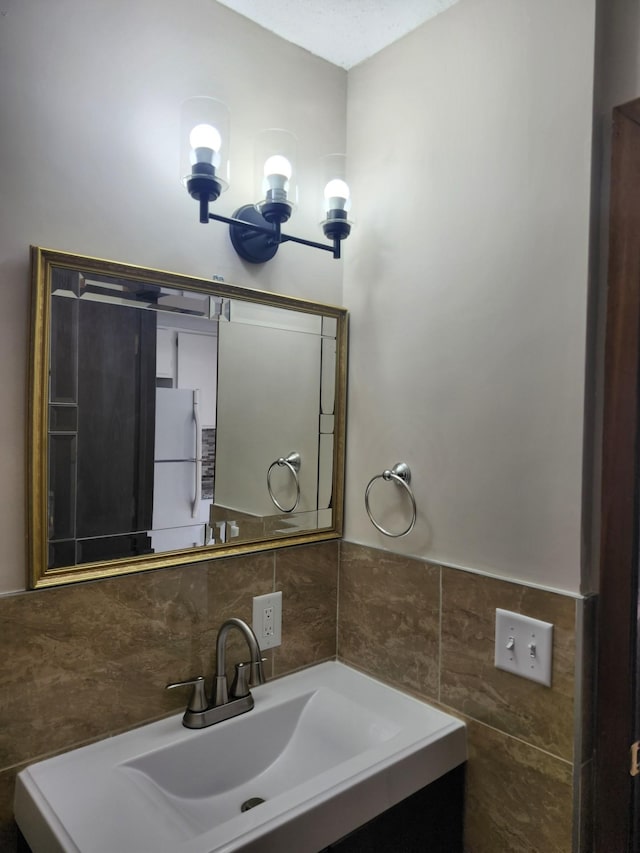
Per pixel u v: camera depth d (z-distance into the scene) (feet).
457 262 4.14
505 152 3.83
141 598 3.84
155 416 3.93
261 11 4.32
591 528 3.48
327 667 4.94
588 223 3.40
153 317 3.90
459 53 4.12
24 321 3.39
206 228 4.20
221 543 4.28
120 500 3.77
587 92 3.40
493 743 3.88
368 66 4.87
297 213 4.76
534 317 3.67
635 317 3.39
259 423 4.48
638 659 3.64
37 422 3.39
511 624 3.76
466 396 4.08
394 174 4.63
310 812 3.09
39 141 3.43
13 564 3.37
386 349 4.69
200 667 4.14
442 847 3.91
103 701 3.69
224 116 3.79
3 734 3.32
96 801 3.14
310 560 4.84
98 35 3.66
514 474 3.79
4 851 3.32
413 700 4.39
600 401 3.45
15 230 3.35
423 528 4.38
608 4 3.41
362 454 4.91
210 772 3.84
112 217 3.73
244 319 4.38
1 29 3.29
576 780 3.44
